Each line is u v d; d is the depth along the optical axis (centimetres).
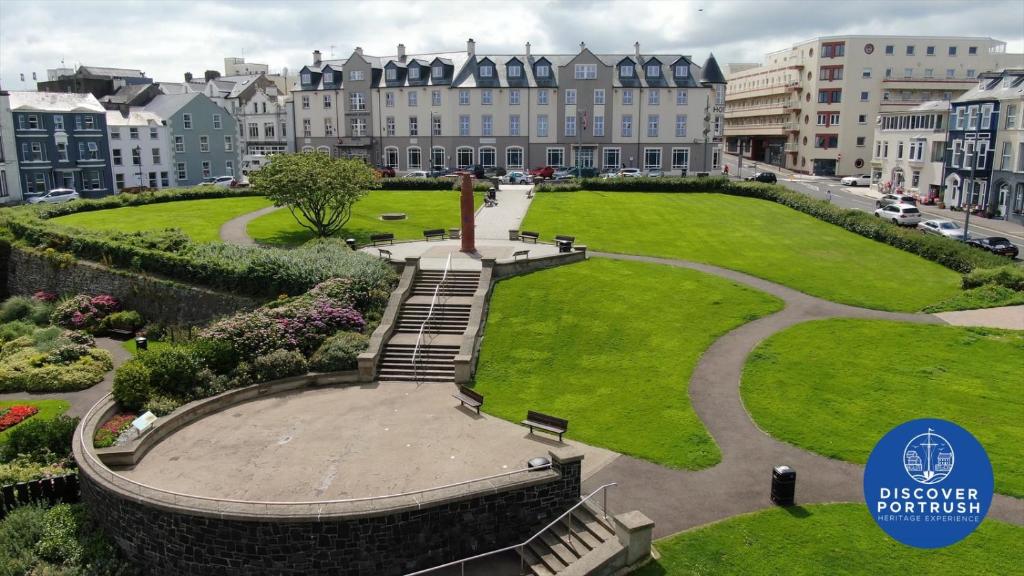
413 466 2042
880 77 9512
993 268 3591
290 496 1875
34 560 1869
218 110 8694
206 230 4881
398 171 8812
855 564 1666
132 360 2527
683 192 6353
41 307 4047
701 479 2028
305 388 2684
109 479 1873
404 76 8725
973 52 9600
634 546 1686
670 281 3566
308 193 4294
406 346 2919
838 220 5009
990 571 1638
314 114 9125
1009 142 5900
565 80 8206
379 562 1752
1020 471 2005
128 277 3906
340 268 3397
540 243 4328
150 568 1841
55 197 6781
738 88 12250
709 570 1664
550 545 1791
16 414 2775
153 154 8125
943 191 6756
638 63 8412
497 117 8375
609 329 3062
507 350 2931
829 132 9656
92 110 7444
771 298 3372
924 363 2681
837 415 2348
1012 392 2453
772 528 1795
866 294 3472
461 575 1723
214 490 1909
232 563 1752
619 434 2294
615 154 8338
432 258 3825
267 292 3447
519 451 2142
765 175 7012
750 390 2530
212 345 2661
